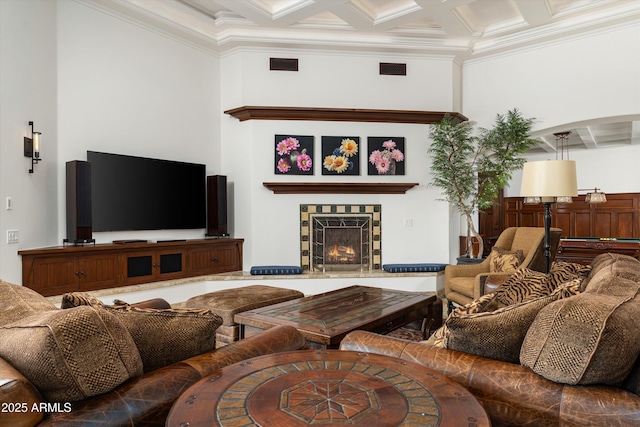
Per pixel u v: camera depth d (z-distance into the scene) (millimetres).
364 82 5609
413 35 5367
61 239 4184
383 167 5582
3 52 3547
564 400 1169
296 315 2764
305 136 5477
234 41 5309
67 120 4219
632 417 1062
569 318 1197
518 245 4391
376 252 5613
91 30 4395
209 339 1528
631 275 1717
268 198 5449
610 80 4926
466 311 1502
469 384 1360
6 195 3561
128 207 4633
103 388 1124
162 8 4766
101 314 1177
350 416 1014
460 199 5348
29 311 1330
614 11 4676
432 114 5500
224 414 1026
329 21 5160
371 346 1662
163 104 5074
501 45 5477
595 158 9094
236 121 5562
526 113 5504
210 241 5117
